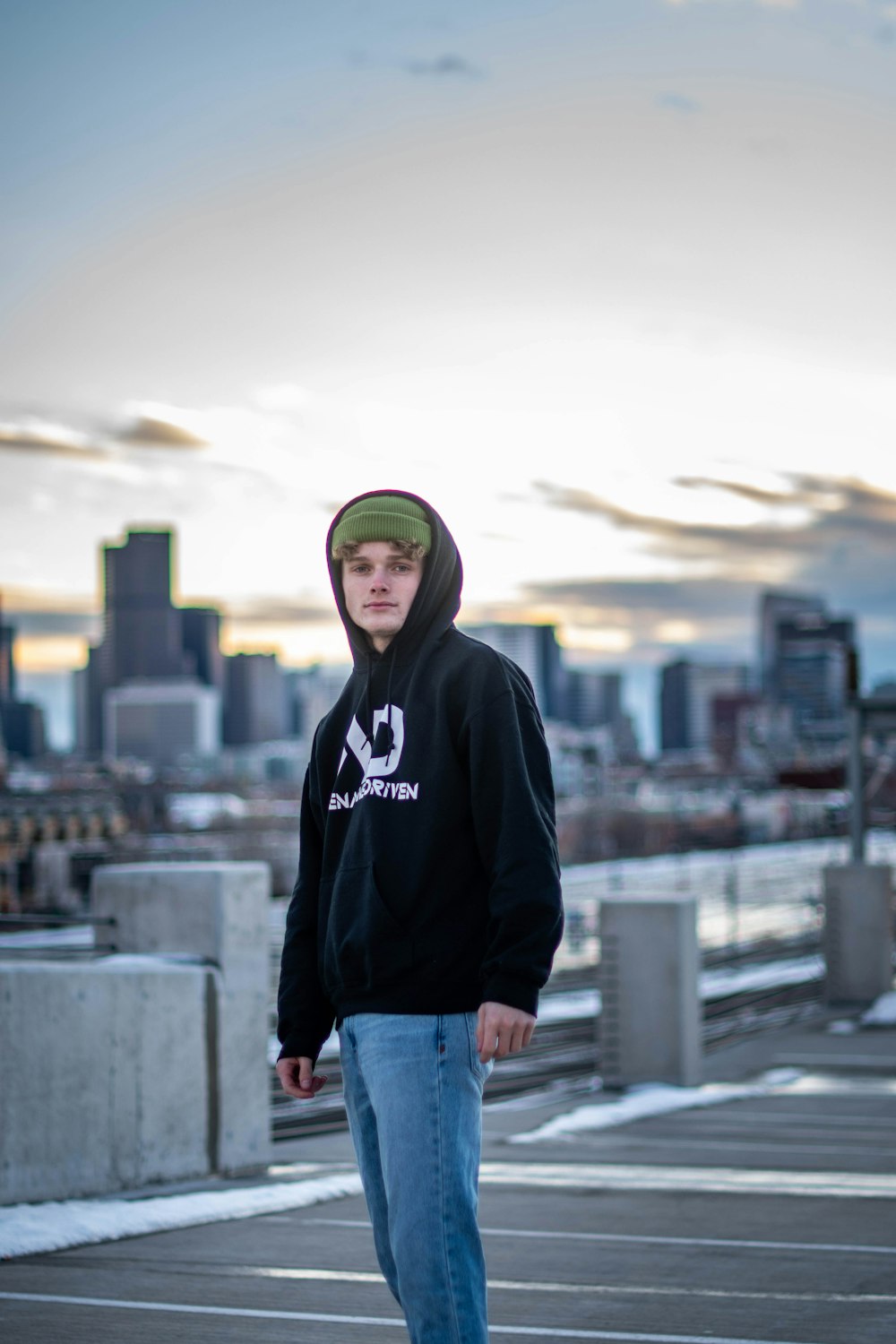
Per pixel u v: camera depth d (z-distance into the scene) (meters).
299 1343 4.05
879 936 15.65
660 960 10.34
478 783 2.73
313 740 3.05
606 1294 4.64
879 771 21.36
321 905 2.90
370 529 2.88
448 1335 2.58
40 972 5.95
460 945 2.72
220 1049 6.73
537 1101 9.78
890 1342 4.08
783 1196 6.45
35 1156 5.90
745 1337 4.13
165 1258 5.14
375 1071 2.70
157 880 6.96
